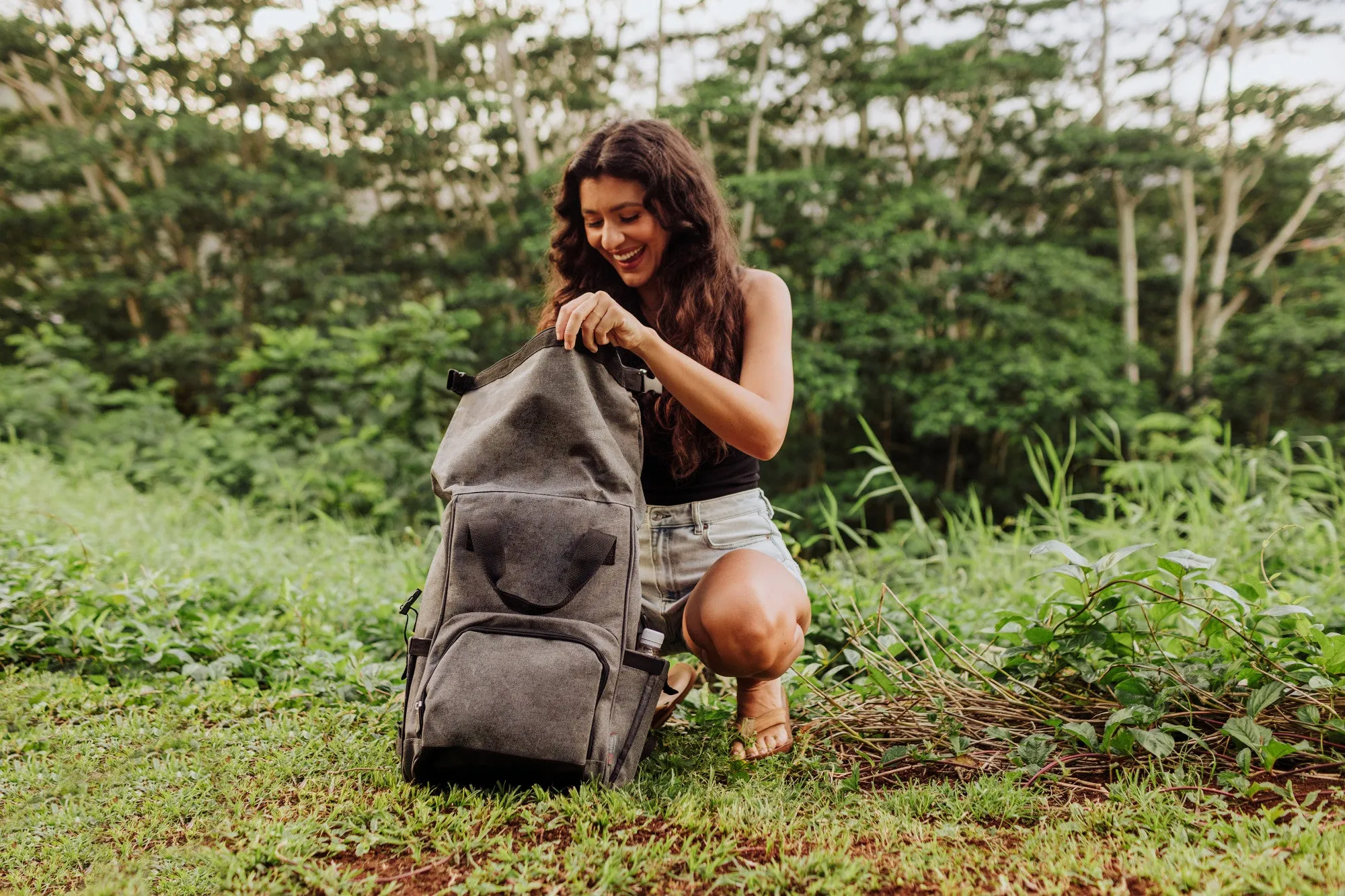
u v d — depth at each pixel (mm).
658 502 2051
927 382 18016
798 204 17594
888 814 1682
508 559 1722
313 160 19984
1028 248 19016
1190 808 1656
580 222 2150
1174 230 23453
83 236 18531
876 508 18047
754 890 1395
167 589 3025
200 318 17547
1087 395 16781
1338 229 23609
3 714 2205
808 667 2508
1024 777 1858
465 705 1618
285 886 1439
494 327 18688
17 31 17625
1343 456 17328
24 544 3244
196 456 8984
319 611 3125
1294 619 2184
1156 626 2166
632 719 1759
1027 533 4340
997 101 21047
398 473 8438
